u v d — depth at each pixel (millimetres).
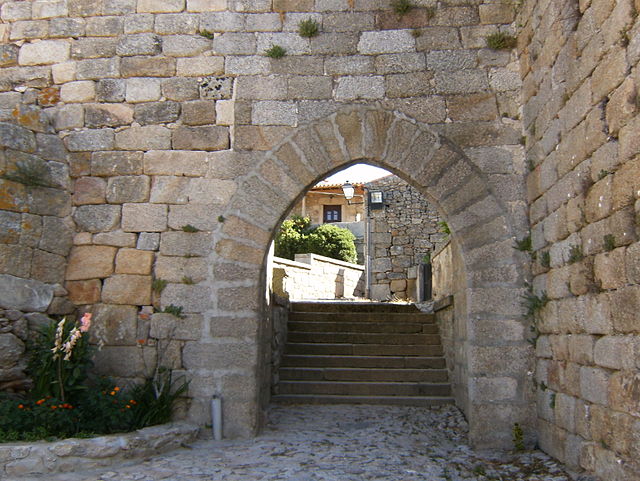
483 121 5969
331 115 6078
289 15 6258
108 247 6012
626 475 3664
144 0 6383
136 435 5082
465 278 5953
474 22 6137
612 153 3895
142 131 6172
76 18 6422
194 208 6023
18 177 5715
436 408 7812
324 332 10133
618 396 3789
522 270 5660
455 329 7848
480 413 5504
